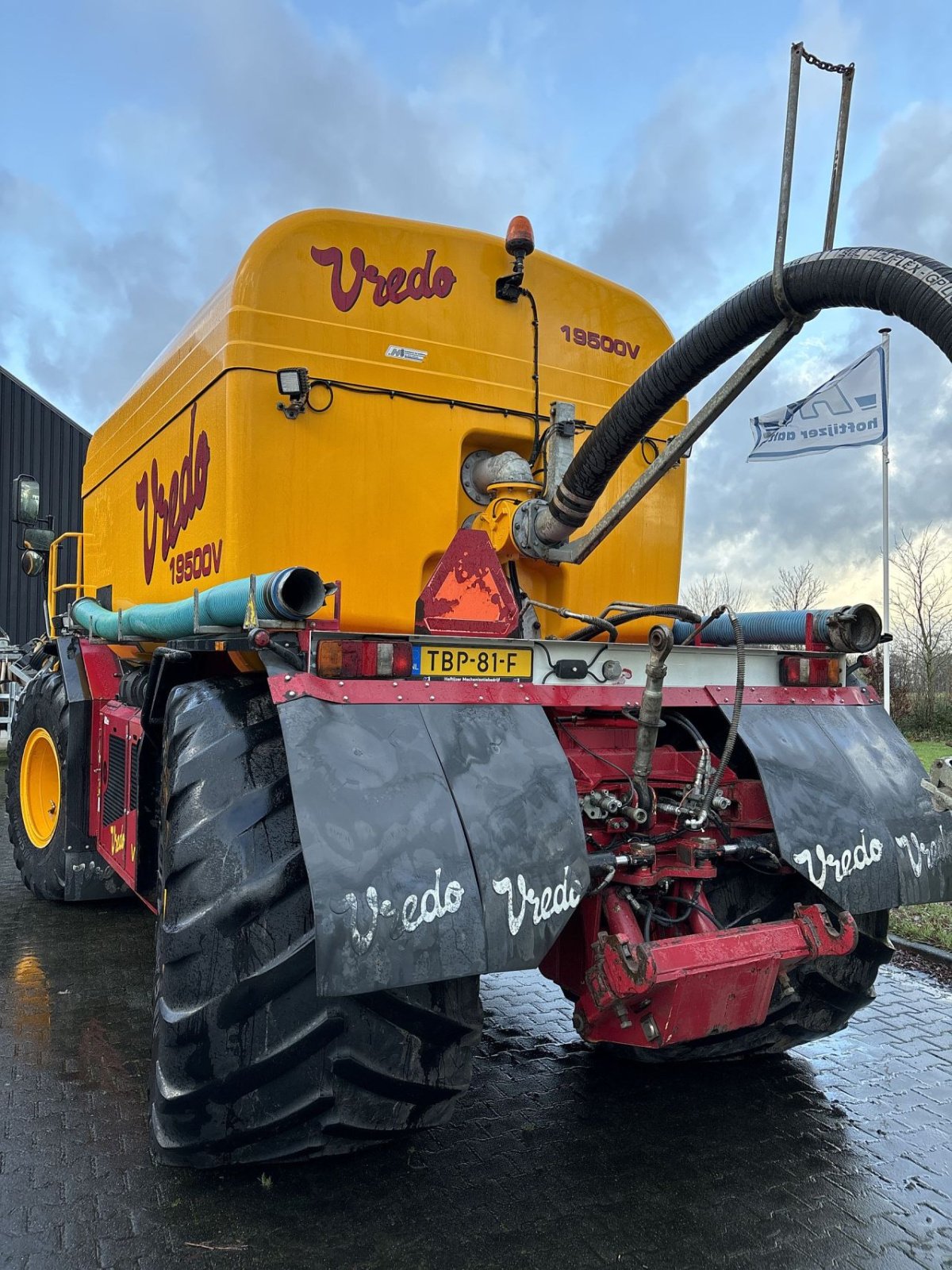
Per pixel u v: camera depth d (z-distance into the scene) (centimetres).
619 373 400
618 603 352
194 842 244
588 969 273
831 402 1045
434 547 351
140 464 457
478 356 361
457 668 266
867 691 352
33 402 1536
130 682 456
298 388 310
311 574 240
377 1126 246
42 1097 317
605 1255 235
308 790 224
